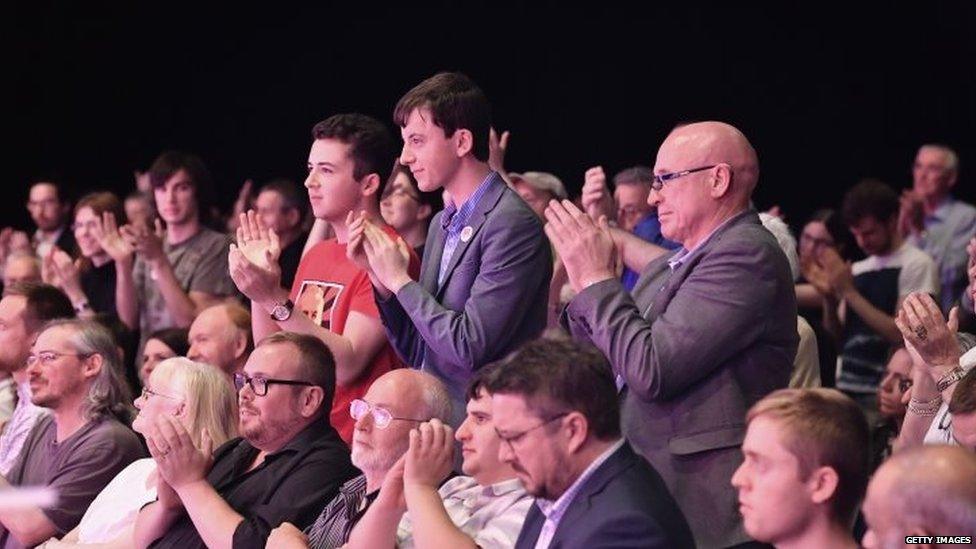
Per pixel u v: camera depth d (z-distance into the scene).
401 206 12.98
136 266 15.48
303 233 15.98
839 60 21.39
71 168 23.31
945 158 16.89
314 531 8.77
